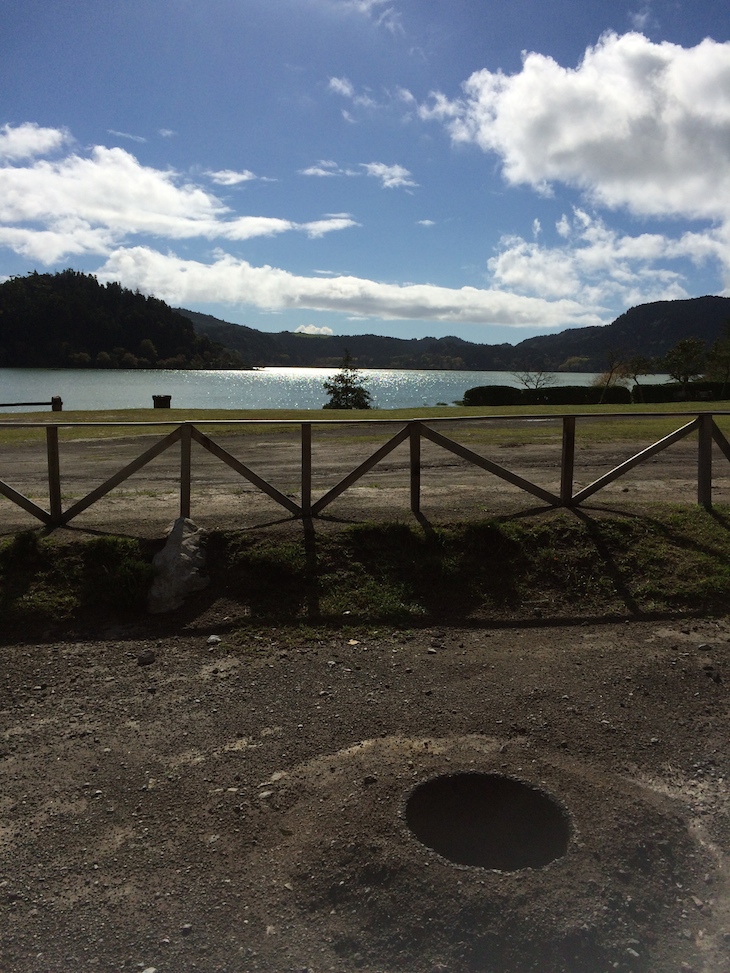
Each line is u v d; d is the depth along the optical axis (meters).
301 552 7.96
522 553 8.12
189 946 3.31
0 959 3.31
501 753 4.76
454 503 9.75
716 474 12.39
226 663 6.35
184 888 3.68
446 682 5.94
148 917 3.51
